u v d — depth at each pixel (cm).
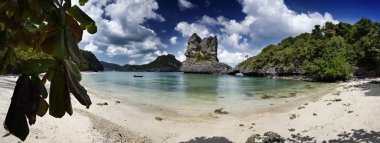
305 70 6134
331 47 6562
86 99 117
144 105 2269
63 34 116
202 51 14650
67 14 136
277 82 5503
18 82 108
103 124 1344
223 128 1535
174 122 1666
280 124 1544
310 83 5031
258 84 4959
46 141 995
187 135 1409
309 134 1300
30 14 119
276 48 10150
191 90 3734
